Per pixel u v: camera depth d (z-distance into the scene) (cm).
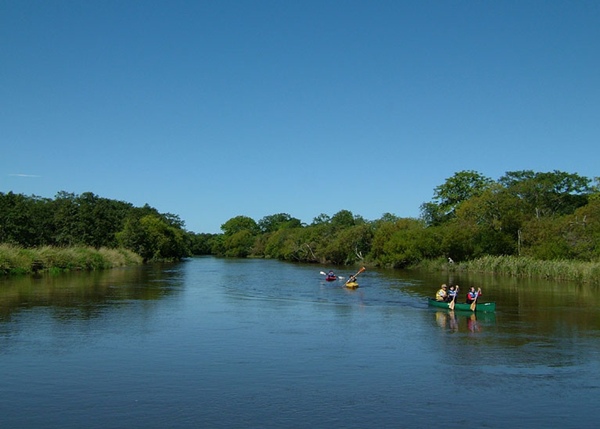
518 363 2192
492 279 6656
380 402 1698
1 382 1872
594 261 6388
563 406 1673
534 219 8344
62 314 3322
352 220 15388
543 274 6725
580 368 2116
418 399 1731
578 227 7262
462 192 11819
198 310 3669
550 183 10762
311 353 2345
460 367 2122
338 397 1744
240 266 10769
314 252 13125
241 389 1817
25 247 7875
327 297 4600
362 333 2825
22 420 1530
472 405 1678
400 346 2506
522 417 1582
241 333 2798
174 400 1703
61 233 9944
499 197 8875
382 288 5506
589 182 11294
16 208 8006
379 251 10494
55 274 6550
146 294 4588
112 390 1795
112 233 11669
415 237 9588
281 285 5875
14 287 4825
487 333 2839
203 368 2075
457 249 8956
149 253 12338
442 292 4031
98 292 4594
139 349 2389
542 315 3491
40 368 2052
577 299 4381
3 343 2477
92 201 14862
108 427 1484
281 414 1590
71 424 1503
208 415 1577
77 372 2002
